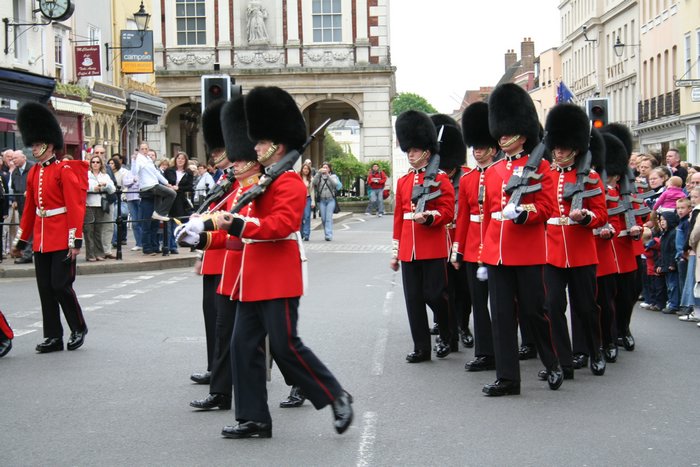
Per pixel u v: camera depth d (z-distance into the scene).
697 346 12.45
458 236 11.06
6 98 27.69
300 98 50.38
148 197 22.25
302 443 7.97
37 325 13.91
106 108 36.81
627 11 62.28
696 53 46.88
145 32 37.69
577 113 10.65
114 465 7.44
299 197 7.94
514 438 8.07
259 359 8.13
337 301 16.30
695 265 14.57
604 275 11.35
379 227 36.34
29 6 30.12
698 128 47.75
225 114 8.57
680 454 7.62
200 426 8.53
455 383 10.20
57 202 11.88
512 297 9.73
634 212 12.16
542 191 9.68
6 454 7.75
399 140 11.57
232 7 50.62
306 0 50.38
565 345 10.39
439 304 11.44
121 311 15.01
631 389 9.94
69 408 9.20
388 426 8.47
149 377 10.48
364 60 50.31
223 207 9.03
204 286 9.96
